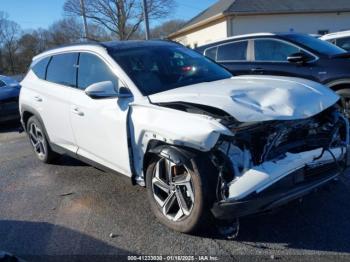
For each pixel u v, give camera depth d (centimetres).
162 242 357
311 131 354
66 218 419
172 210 374
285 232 357
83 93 463
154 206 386
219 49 800
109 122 411
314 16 2502
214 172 328
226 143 320
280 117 324
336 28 2534
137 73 422
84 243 366
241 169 321
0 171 605
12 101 1000
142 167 387
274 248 334
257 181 312
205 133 312
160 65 446
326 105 360
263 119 319
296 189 326
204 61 493
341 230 352
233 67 765
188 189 342
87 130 453
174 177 359
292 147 338
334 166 362
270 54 729
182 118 336
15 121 1048
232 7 2459
